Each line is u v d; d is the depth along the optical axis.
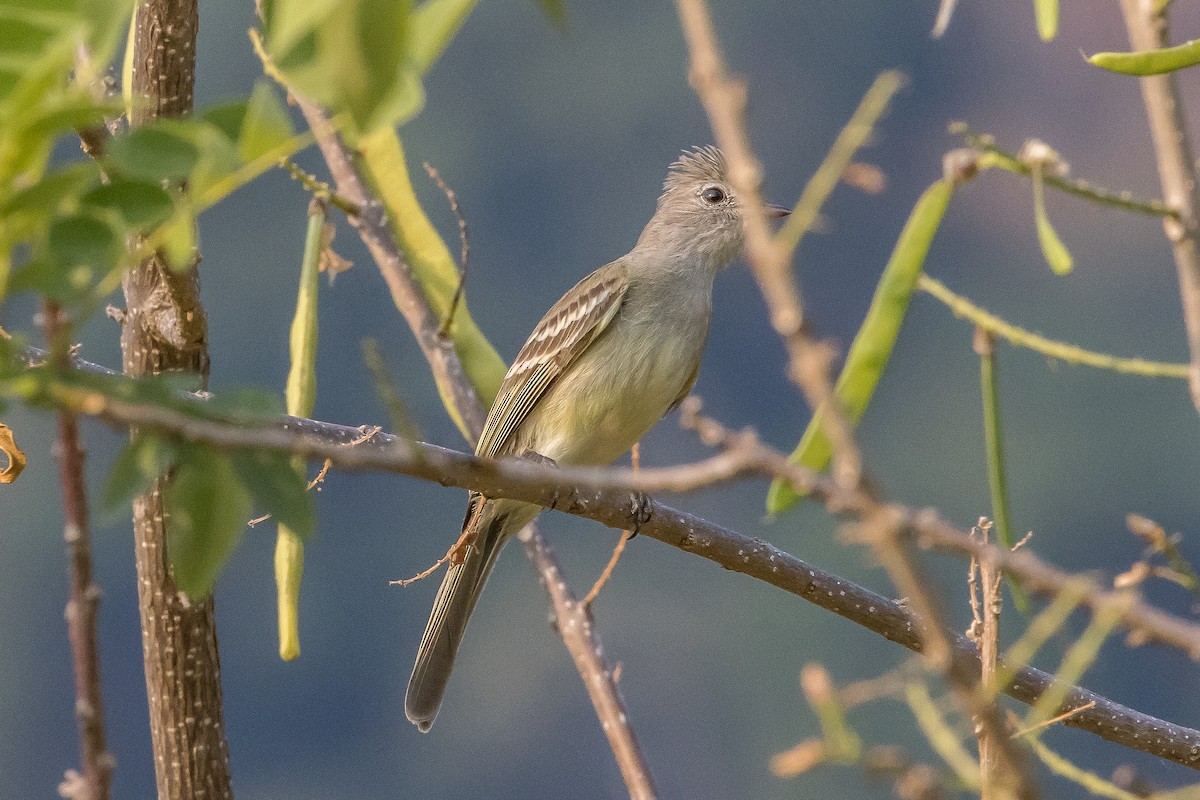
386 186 7.04
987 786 2.61
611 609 37.47
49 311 2.53
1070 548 36.88
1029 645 2.66
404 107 2.34
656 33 46.72
